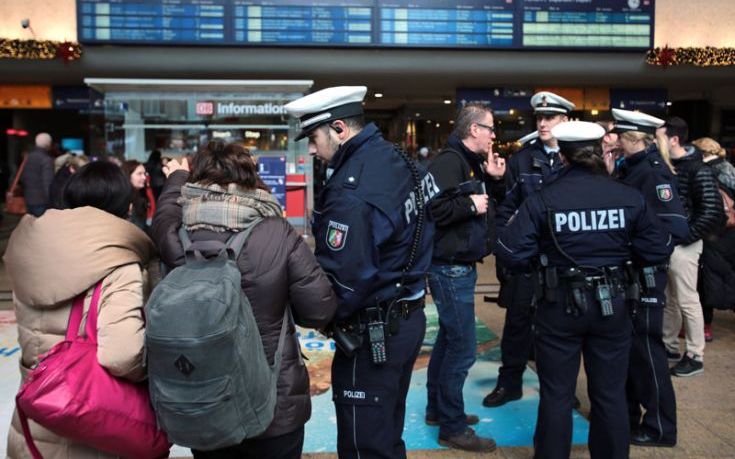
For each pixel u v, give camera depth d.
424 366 4.56
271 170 8.29
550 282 2.79
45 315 2.01
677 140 4.34
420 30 9.67
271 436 2.04
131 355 1.88
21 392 1.79
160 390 1.78
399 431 2.57
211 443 1.81
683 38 10.28
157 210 2.44
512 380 3.92
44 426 1.80
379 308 2.32
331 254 2.18
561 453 2.81
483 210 3.13
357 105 2.37
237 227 2.04
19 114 18.78
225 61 9.62
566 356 2.82
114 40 9.30
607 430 2.80
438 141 14.80
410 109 14.50
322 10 9.52
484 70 10.04
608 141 3.94
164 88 7.96
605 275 2.76
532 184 3.88
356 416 2.33
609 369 2.81
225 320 1.76
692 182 4.28
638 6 9.88
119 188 2.21
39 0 9.47
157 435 1.95
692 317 4.36
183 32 9.38
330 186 2.26
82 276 1.92
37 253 1.94
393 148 2.41
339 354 2.39
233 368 1.78
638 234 2.80
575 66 10.09
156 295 1.82
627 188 2.83
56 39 9.53
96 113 8.42
